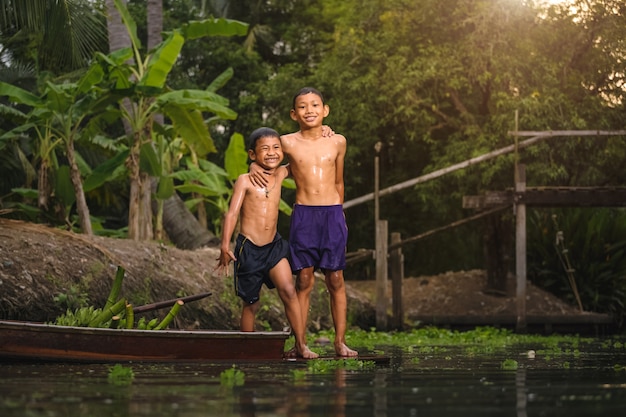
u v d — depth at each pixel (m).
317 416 3.84
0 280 9.70
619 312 18.59
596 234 19.09
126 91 13.59
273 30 29.34
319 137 7.85
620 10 19.17
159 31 17.25
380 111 21.22
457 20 19.44
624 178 20.25
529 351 9.65
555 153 18.98
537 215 20.12
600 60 19.30
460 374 6.23
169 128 15.02
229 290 12.87
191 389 4.93
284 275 7.57
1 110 14.25
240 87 26.83
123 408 4.05
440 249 25.06
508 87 19.30
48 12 12.91
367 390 4.95
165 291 11.66
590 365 7.38
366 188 23.88
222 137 25.88
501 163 18.61
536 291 19.39
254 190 7.64
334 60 21.38
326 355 8.10
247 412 3.95
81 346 6.81
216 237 16.80
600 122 18.80
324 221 7.72
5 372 6.04
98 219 19.05
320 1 28.12
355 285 20.84
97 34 13.66
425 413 3.94
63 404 4.18
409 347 10.92
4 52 21.58
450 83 19.02
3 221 11.02
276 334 7.26
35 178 19.75
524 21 19.11
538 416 3.84
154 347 7.01
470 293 19.47
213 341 7.14
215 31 14.53
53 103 13.59
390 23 20.81
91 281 10.59
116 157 14.26
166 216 16.84
